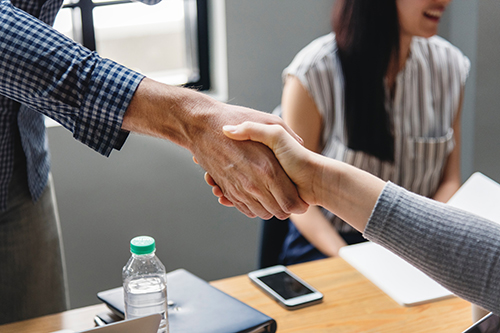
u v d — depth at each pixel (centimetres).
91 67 92
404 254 77
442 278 75
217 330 87
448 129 171
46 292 132
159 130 96
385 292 109
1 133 113
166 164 224
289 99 160
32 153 121
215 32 228
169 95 93
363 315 101
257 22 224
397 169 168
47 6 113
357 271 117
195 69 238
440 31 246
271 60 230
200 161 98
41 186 128
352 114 154
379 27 146
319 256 151
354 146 158
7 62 90
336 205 86
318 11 230
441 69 167
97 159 213
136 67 231
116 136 95
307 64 158
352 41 149
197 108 94
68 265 220
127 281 83
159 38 231
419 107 166
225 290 110
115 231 224
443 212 76
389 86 162
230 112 95
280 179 90
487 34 234
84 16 215
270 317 92
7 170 117
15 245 124
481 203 120
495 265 71
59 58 90
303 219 153
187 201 232
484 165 251
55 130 204
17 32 90
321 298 105
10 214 122
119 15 222
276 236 150
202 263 242
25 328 97
